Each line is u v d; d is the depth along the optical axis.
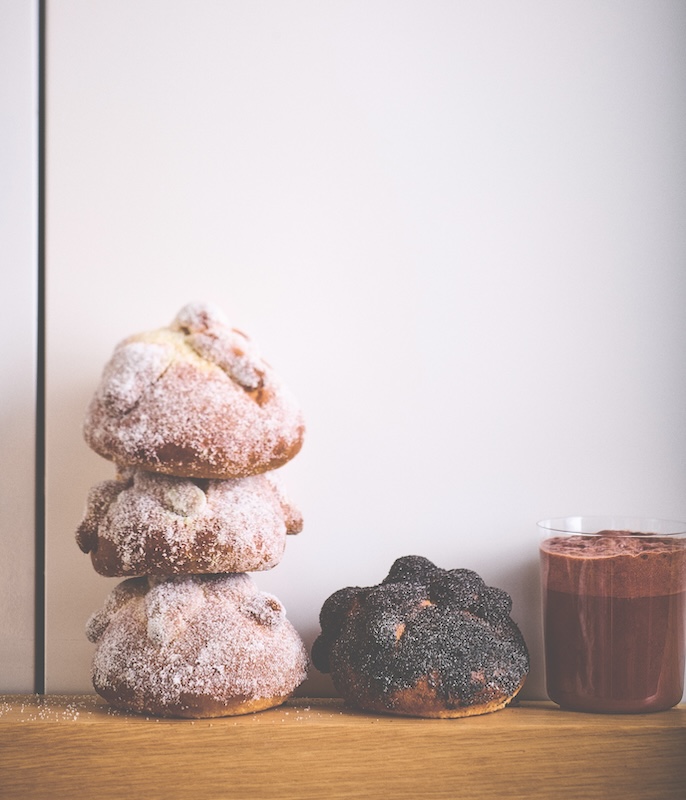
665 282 0.74
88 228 0.73
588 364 0.74
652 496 0.74
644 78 0.74
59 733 0.64
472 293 0.74
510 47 0.74
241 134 0.73
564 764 0.65
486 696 0.65
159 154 0.73
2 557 0.72
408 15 0.74
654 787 0.65
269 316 0.73
